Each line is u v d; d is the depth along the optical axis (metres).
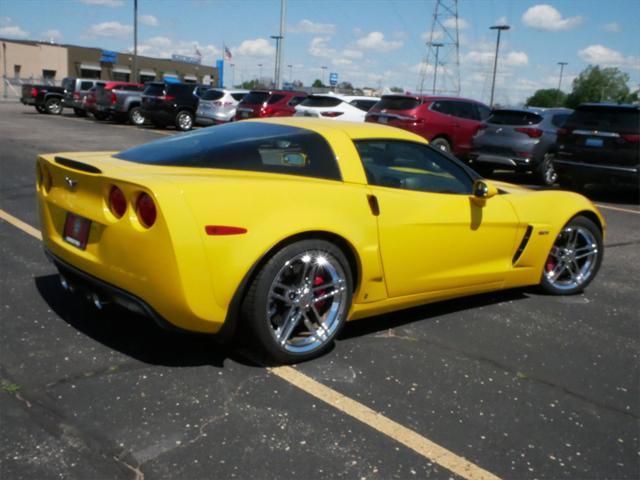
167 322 2.96
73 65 64.31
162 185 2.85
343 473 2.43
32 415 2.69
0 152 11.98
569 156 10.09
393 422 2.82
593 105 9.93
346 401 2.98
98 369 3.15
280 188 3.15
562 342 3.93
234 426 2.70
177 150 3.49
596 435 2.84
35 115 26.23
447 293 4.06
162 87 21.83
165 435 2.60
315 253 3.24
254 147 3.41
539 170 11.86
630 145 9.40
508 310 4.49
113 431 2.61
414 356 3.56
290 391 3.04
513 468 2.54
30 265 4.82
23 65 59.72
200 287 2.88
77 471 2.34
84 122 23.52
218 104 21.03
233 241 2.93
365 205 3.45
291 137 3.53
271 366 3.29
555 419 2.96
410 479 2.42
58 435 2.56
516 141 11.68
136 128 22.02
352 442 2.64
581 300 4.83
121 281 3.00
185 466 2.40
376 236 3.49
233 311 3.03
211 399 2.91
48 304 4.00
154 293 2.88
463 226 3.96
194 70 77.62
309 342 3.36
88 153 3.94
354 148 3.62
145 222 2.88
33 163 10.74
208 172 3.21
